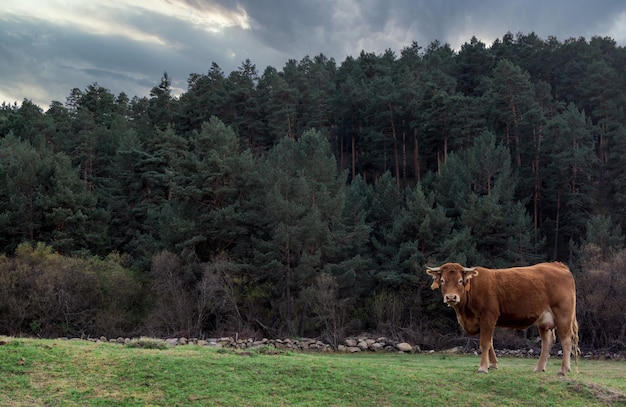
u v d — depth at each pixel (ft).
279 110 254.88
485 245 156.66
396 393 37.73
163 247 149.79
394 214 168.55
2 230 156.76
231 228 147.33
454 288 40.22
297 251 142.72
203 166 154.61
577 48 310.24
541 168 199.31
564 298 42.47
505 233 154.71
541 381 39.93
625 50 316.19
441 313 141.79
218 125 171.12
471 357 111.14
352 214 161.07
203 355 45.62
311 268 137.18
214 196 155.43
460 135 218.38
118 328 132.87
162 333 128.77
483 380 39.86
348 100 271.08
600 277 127.44
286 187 149.28
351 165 274.57
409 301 140.15
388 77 271.69
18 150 209.46
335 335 126.21
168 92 288.51
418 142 250.57
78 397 35.53
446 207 168.96
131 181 201.26
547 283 42.47
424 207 151.74
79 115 277.85
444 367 49.80
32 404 34.37
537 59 321.11
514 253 148.66
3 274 128.77
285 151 167.12
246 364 42.14
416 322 139.64
